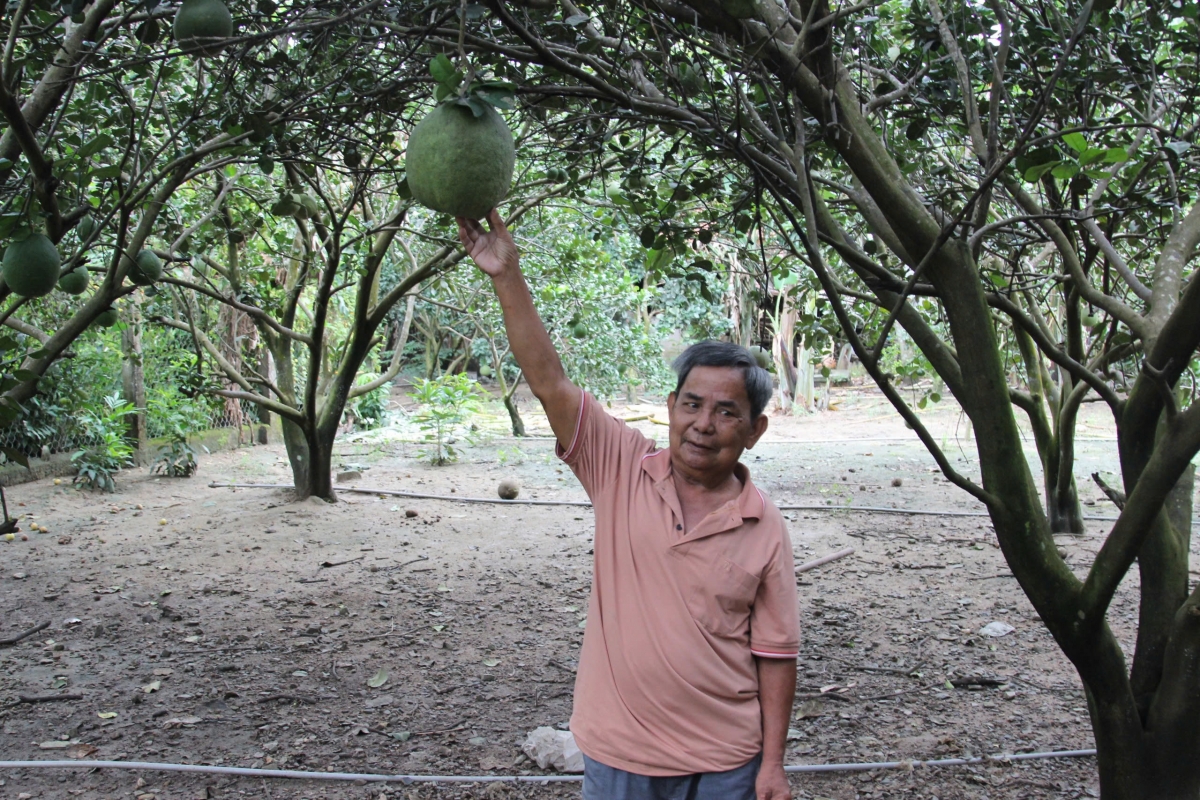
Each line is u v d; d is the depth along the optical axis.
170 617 5.26
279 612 5.37
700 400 1.94
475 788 3.30
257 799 3.24
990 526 7.47
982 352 2.25
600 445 2.04
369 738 3.73
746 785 1.93
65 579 6.02
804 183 2.08
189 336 11.40
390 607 5.46
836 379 20.44
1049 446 7.05
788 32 2.30
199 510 8.15
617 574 1.98
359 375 14.24
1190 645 2.38
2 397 2.56
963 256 2.23
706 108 3.00
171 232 5.90
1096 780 3.31
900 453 11.86
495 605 5.49
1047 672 4.37
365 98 2.83
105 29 2.78
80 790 3.30
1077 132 2.03
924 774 3.36
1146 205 2.73
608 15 2.72
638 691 1.92
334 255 6.67
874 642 4.80
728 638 1.92
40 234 2.44
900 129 4.04
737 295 15.96
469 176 1.68
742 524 1.95
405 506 8.50
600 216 7.19
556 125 3.50
